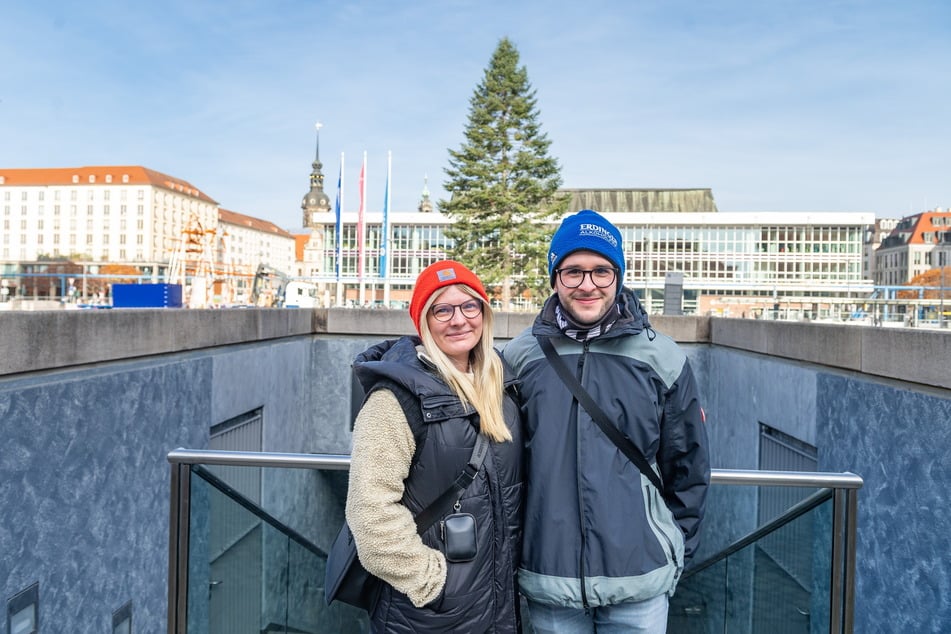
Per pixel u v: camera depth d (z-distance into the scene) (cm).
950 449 346
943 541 350
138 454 436
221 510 248
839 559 228
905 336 387
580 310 202
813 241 7544
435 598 173
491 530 182
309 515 248
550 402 200
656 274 7575
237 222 17138
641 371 201
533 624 210
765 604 234
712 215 7525
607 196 8700
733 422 762
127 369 431
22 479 323
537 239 4216
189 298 2350
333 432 909
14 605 318
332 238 7450
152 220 14300
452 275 187
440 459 177
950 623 344
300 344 861
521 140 4466
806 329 546
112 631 402
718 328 835
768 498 234
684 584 241
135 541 430
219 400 594
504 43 4469
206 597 246
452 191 4372
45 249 14425
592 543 190
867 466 431
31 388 329
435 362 183
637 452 198
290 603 250
